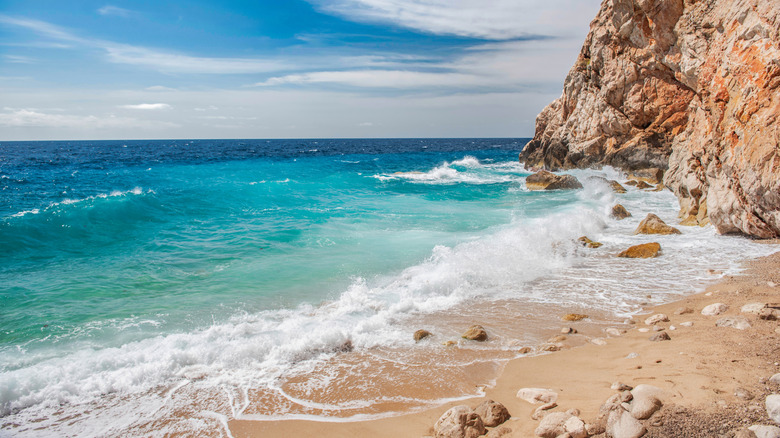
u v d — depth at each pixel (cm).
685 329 548
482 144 13638
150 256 1042
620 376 436
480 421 370
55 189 2083
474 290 812
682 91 2338
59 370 521
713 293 695
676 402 348
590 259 1002
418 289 809
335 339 602
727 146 1005
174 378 517
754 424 299
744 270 806
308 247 1126
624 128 2586
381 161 4884
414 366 526
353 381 496
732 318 539
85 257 1030
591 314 669
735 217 1022
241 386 496
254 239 1203
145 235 1236
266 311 722
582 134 2934
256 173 3038
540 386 446
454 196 2147
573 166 2991
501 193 2266
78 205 1378
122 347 586
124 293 805
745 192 938
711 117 1146
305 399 463
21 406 461
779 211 871
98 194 1911
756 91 906
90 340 614
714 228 1141
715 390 361
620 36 2447
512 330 626
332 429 404
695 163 1291
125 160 4297
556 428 342
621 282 823
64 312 714
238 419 431
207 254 1062
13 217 1172
